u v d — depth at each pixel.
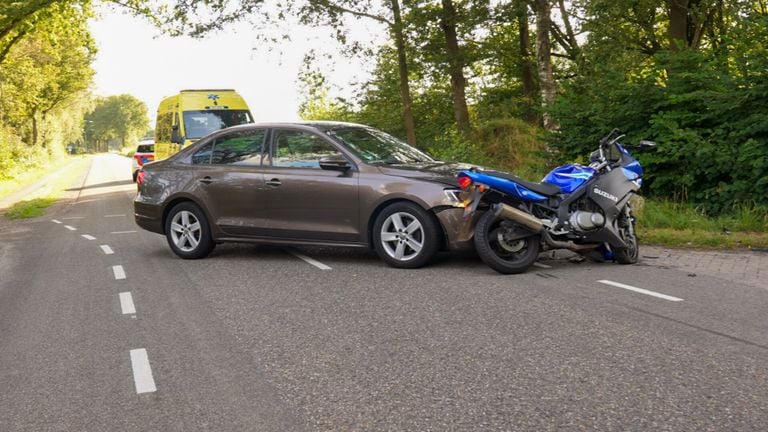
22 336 6.19
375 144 8.95
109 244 11.92
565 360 4.80
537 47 18.50
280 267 8.73
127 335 6.04
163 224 9.89
